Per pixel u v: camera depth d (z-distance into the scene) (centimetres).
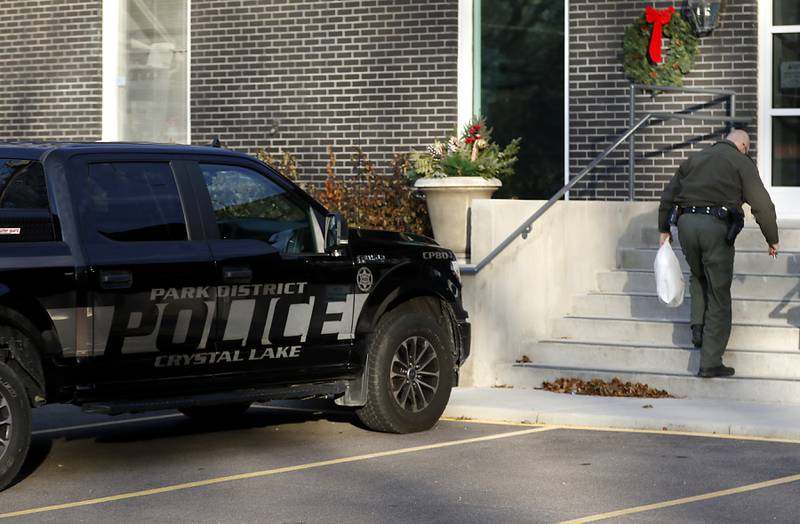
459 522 971
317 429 1403
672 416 1402
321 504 1033
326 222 1292
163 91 2380
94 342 1133
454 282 1427
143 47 2394
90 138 2419
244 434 1377
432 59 2177
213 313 1209
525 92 2142
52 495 1077
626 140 2042
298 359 1280
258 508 1020
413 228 2073
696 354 1595
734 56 1994
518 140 2053
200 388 1209
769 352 1570
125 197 1174
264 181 1276
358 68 2223
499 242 1677
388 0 2198
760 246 1781
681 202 1548
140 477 1148
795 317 1648
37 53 2453
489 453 1248
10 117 2477
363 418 1362
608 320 1714
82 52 2419
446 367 1398
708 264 1527
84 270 1124
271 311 1252
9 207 1152
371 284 1334
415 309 1418
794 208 2034
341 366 1315
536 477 1132
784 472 1150
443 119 2173
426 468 1177
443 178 1948
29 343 1112
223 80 2325
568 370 1625
